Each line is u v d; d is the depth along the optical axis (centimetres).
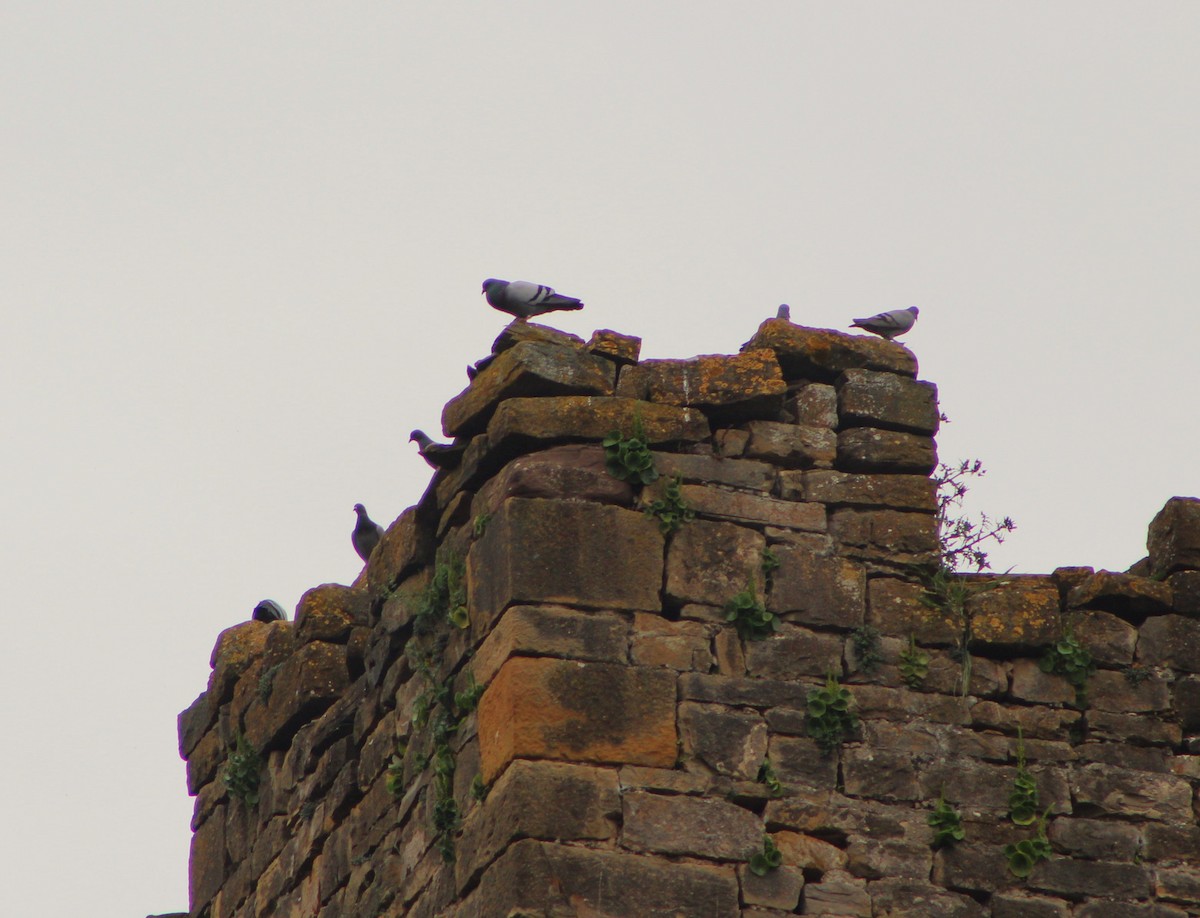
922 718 1538
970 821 1516
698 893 1441
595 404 1558
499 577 1512
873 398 1602
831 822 1489
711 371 1580
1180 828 1548
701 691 1495
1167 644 1599
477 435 1603
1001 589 1590
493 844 1459
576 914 1416
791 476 1573
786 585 1540
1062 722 1562
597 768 1458
